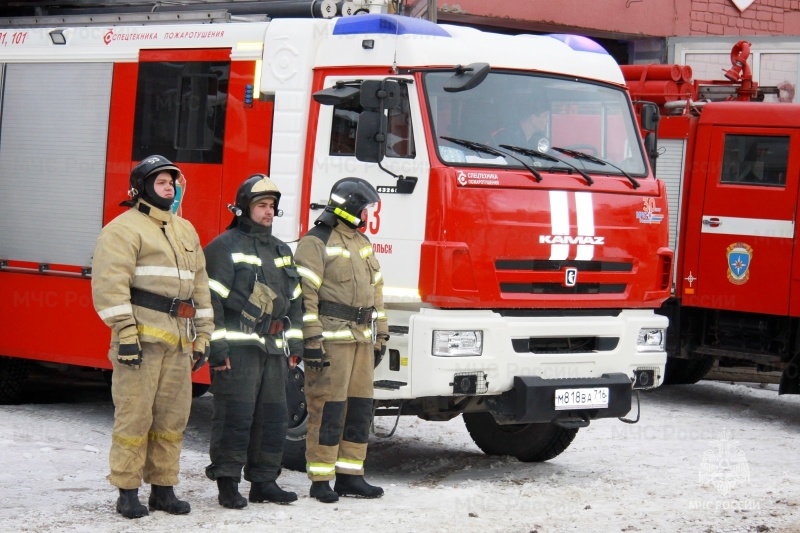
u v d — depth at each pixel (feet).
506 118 26.53
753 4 59.72
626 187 27.73
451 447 32.48
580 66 28.25
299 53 27.71
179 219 22.16
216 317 22.21
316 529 20.86
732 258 39.29
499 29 54.65
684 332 41.16
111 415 34.81
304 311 23.29
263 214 22.67
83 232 32.17
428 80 25.68
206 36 29.81
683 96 41.63
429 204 25.05
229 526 20.83
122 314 20.79
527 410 25.66
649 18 56.54
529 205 25.89
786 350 38.65
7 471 25.73
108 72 31.86
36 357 33.06
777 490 26.16
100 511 21.94
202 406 37.50
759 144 38.96
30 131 33.42
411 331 25.20
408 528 21.24
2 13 40.14
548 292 26.40
